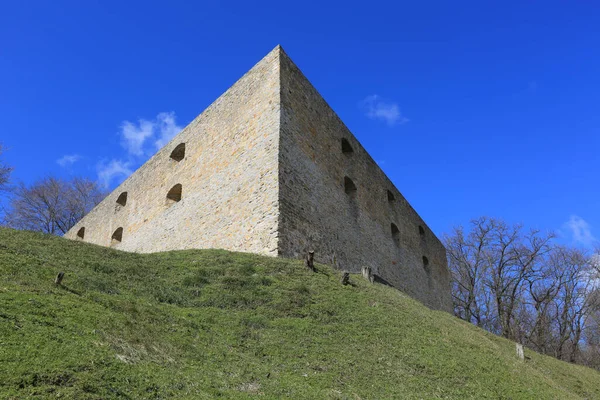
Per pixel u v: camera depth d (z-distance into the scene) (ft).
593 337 94.07
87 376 15.14
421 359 28.04
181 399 15.96
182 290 30.96
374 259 62.34
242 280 33.91
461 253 106.01
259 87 54.60
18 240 31.91
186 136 65.82
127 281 29.81
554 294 90.27
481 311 101.65
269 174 46.65
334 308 32.86
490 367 30.37
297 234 45.47
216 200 53.36
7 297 19.45
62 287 23.75
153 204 66.74
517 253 95.55
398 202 78.33
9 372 13.93
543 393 28.63
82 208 111.86
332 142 60.18
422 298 76.18
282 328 28.12
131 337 20.02
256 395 18.47
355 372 24.26
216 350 22.75
